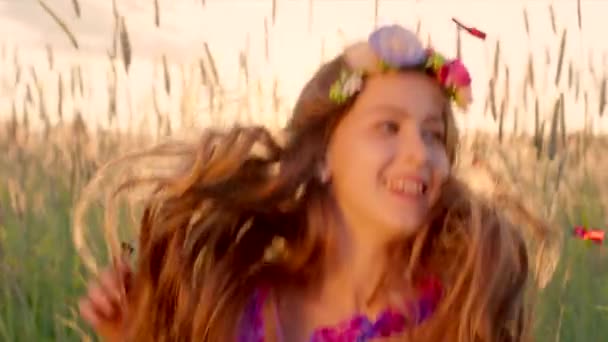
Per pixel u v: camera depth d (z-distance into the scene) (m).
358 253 2.01
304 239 2.05
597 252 3.40
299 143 2.08
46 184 3.52
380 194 1.91
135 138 3.51
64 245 3.38
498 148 3.28
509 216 2.24
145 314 2.09
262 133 2.16
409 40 1.96
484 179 2.27
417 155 1.89
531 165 3.30
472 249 2.02
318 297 2.04
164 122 3.49
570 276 3.33
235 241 2.11
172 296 2.11
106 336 2.11
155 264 2.12
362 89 1.97
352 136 1.96
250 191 2.10
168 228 2.11
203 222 2.10
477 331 2.00
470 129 3.27
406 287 2.04
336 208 2.03
